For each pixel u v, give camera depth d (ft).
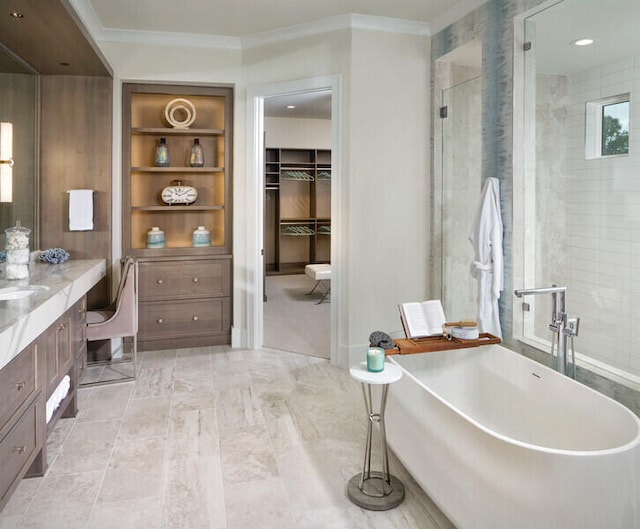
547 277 9.98
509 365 9.07
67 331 9.57
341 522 6.91
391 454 8.92
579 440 7.48
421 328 9.75
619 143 8.41
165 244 15.43
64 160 13.74
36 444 7.51
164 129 14.69
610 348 8.70
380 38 13.16
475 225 11.05
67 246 13.89
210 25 13.52
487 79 11.28
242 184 14.98
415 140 13.73
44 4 8.80
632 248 8.26
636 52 8.08
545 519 5.35
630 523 5.47
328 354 14.75
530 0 9.93
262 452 8.89
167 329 15.01
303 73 13.69
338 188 13.38
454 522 6.45
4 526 6.75
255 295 15.12
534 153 10.18
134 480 7.95
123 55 14.01
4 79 11.01
